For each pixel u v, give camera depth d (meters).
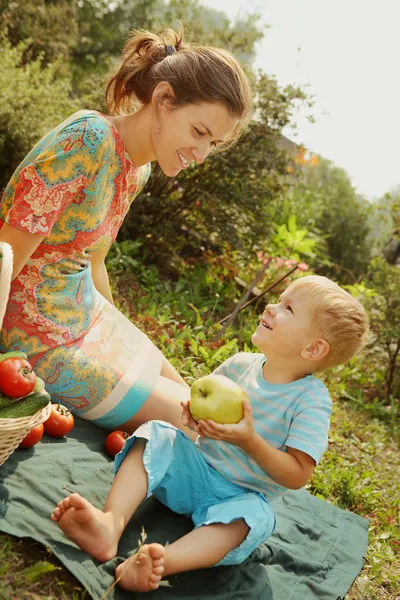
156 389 3.23
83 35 21.33
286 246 8.77
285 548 3.08
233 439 2.48
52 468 2.80
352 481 4.30
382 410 6.89
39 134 7.02
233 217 8.00
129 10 23.25
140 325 5.58
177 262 7.89
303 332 2.73
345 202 17.36
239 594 2.56
